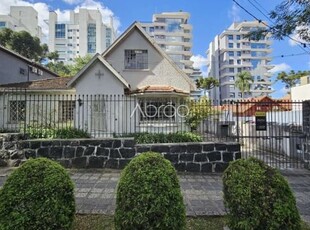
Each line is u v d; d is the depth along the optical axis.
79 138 10.67
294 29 8.48
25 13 86.62
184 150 10.02
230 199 4.02
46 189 3.76
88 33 96.25
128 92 16.61
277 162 11.98
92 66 16.36
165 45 83.81
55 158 10.06
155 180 3.75
